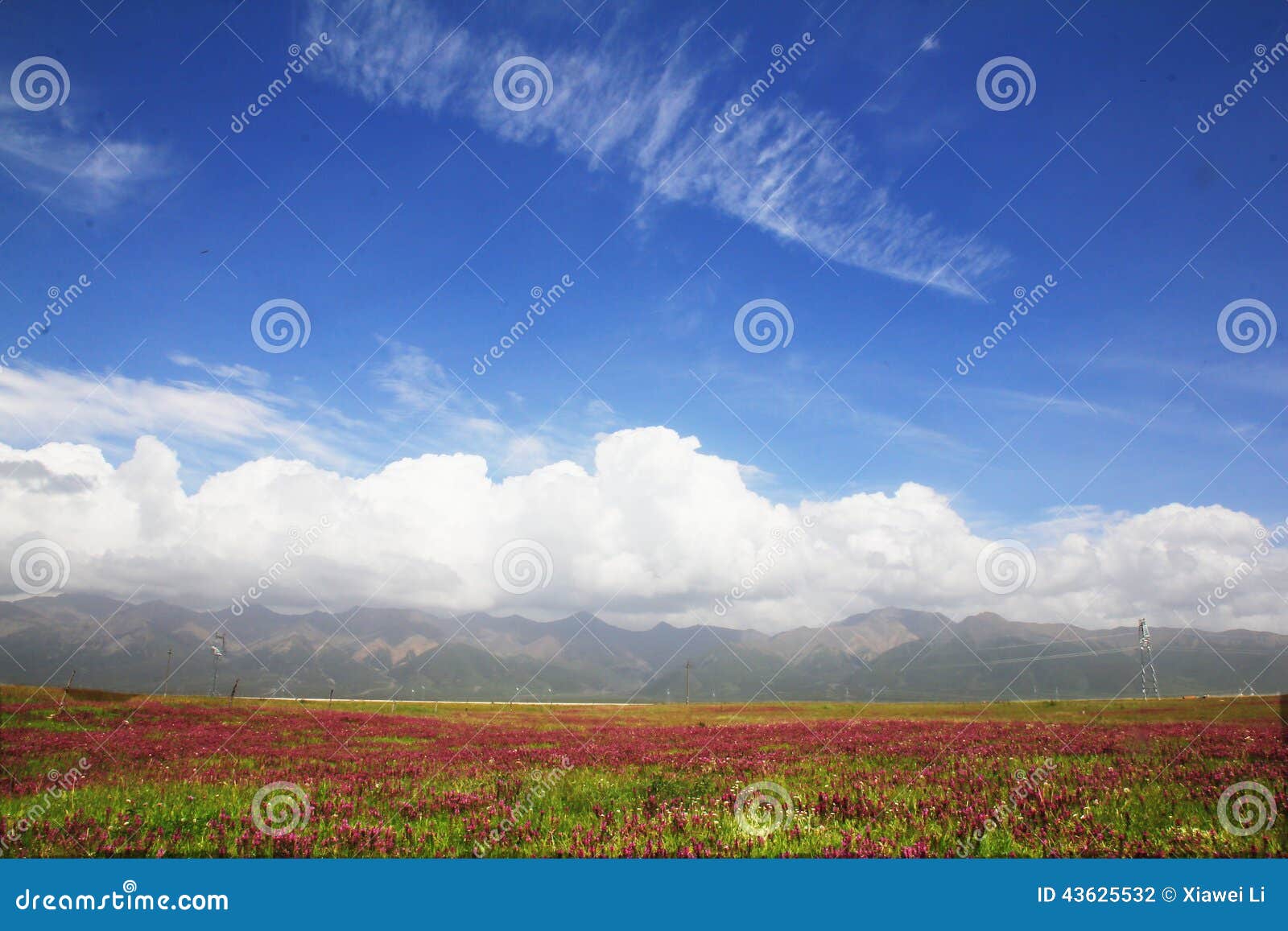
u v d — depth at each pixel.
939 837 10.39
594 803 12.84
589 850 10.12
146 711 36.12
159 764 18.62
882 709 61.56
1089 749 18.94
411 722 37.38
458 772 17.02
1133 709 41.94
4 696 40.28
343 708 54.25
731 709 67.69
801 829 10.82
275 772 17.02
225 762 19.00
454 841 10.62
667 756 20.69
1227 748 18.30
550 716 48.94
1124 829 10.55
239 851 10.23
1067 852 9.60
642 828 11.05
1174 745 19.23
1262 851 9.45
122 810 12.17
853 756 19.05
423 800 13.13
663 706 75.31
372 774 16.75
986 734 24.95
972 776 14.66
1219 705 42.25
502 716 47.59
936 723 33.06
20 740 23.42
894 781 14.40
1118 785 13.12
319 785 14.84
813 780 14.85
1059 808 11.67
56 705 35.97
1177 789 12.66
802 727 32.44
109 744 22.92
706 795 13.22
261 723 32.78
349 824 11.25
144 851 10.20
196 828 11.19
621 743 25.98
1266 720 28.23
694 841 10.41
